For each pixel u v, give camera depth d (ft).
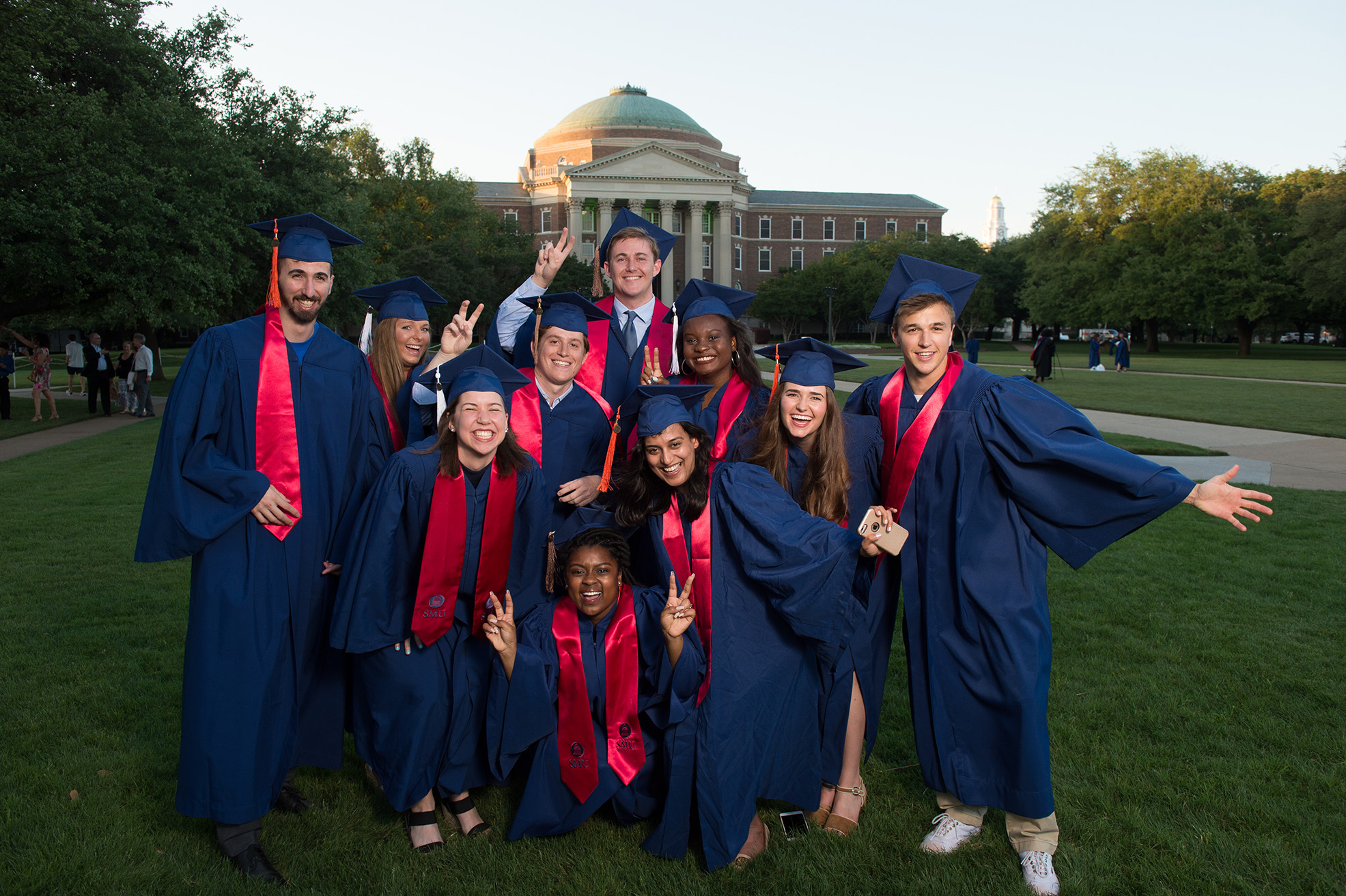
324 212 73.97
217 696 9.34
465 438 9.63
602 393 14.01
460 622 10.29
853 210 275.80
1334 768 11.32
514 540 10.69
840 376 85.87
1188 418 47.50
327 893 9.16
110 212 52.47
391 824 10.69
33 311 62.34
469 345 12.49
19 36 50.11
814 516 10.34
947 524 9.91
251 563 9.65
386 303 13.09
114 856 9.70
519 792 11.55
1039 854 9.43
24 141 49.65
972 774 9.68
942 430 9.94
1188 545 22.74
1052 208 166.30
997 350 174.40
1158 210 145.07
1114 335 148.97
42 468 37.47
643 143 247.29
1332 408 52.42
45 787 11.23
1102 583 19.52
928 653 9.90
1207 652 15.29
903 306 10.05
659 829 9.91
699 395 11.64
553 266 14.52
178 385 9.80
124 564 21.93
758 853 10.07
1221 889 9.09
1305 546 22.36
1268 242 146.10
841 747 10.57
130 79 62.34
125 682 14.64
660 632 10.28
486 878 9.51
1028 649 9.36
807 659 10.41
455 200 157.07
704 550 10.37
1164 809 10.58
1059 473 9.35
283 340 10.25
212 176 58.03
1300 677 14.21
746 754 9.85
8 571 21.24
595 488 12.20
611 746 10.25
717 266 250.16
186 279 54.49
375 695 10.02
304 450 10.19
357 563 9.65
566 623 10.34
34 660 15.52
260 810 9.41
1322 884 9.05
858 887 9.34
